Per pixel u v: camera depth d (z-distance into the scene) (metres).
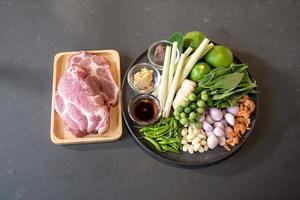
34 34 1.18
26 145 1.04
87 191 1.00
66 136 1.04
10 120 1.07
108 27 1.19
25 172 1.01
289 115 1.09
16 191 0.99
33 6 1.21
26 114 1.08
